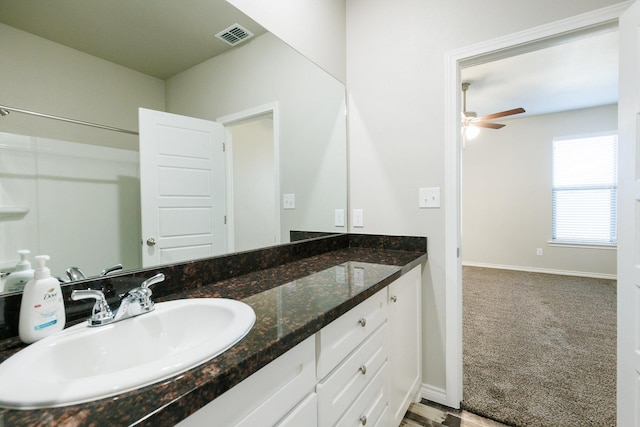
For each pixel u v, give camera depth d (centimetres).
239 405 59
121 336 76
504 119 517
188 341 86
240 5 137
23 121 78
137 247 102
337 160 197
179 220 115
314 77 179
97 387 48
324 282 116
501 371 206
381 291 124
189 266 112
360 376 106
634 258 122
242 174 141
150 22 108
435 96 173
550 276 475
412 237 181
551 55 292
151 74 108
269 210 154
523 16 149
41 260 71
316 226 183
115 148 97
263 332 71
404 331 150
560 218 490
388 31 188
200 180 123
